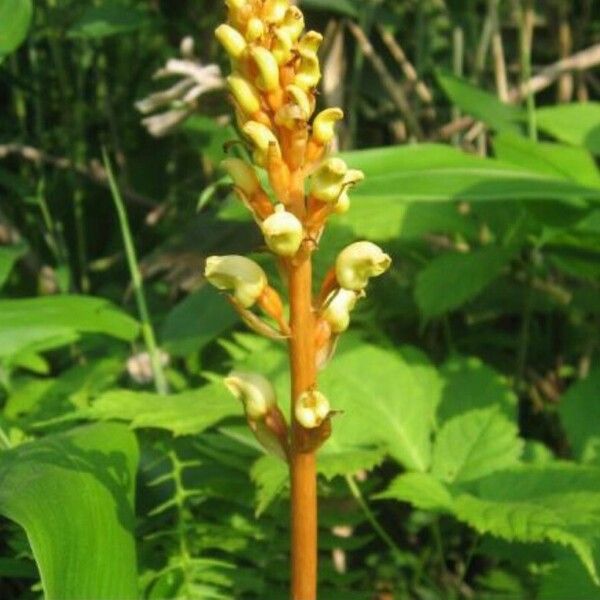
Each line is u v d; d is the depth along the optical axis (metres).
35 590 0.27
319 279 0.37
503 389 0.33
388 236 0.38
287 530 0.29
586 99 0.54
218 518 0.28
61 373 0.41
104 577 0.21
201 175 0.53
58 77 0.52
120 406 0.28
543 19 0.57
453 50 0.53
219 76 0.41
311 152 0.19
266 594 0.27
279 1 0.19
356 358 0.31
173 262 0.41
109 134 0.56
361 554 0.38
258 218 0.19
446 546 0.37
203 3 0.52
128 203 0.54
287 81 0.19
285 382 0.31
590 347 0.43
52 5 0.50
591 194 0.33
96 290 0.52
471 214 0.42
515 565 0.31
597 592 0.26
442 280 0.37
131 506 0.23
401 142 0.52
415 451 0.30
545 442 0.43
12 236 0.47
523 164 0.38
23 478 0.22
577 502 0.25
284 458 0.20
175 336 0.38
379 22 0.50
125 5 0.52
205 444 0.30
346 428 0.30
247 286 0.19
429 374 0.33
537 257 0.41
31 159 0.52
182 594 0.25
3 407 0.37
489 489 0.28
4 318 0.32
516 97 0.49
